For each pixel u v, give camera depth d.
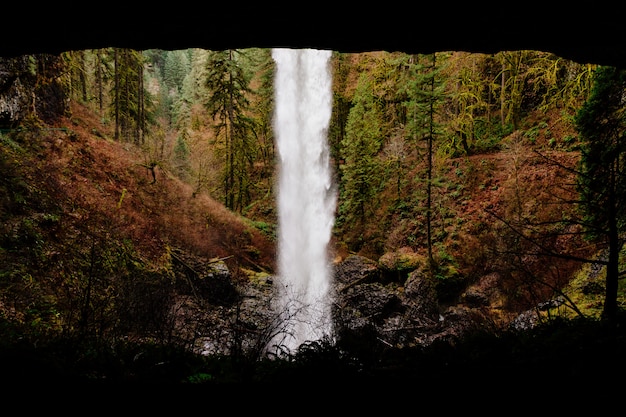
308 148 37.81
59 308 8.25
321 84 38.94
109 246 13.38
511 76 25.81
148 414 2.90
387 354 4.36
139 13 4.49
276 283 20.88
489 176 23.67
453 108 29.08
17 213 11.16
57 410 2.90
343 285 21.39
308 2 4.41
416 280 20.05
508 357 3.70
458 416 2.69
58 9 4.37
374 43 5.11
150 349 4.40
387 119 34.38
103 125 25.78
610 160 5.14
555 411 2.55
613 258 4.30
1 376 3.18
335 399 2.99
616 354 2.92
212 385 3.34
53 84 19.31
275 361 4.09
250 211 33.31
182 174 27.44
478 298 16.94
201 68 47.62
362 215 29.30
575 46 5.01
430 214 22.25
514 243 15.02
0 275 8.44
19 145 13.84
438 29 4.80
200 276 16.86
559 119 22.80
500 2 4.38
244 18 4.62
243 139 31.89
